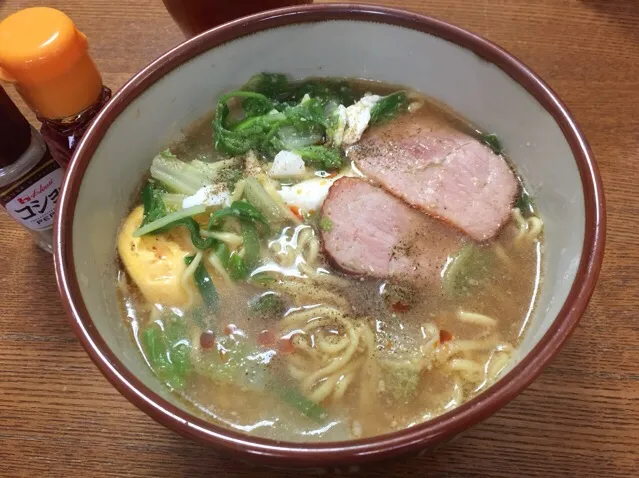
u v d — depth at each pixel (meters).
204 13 0.32
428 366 0.24
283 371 0.24
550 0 0.37
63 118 0.27
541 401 0.25
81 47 0.26
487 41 0.26
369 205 0.28
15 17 0.25
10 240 0.30
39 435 0.25
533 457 0.24
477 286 0.26
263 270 0.27
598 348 0.26
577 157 0.23
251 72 0.30
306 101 0.30
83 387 0.26
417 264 0.26
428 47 0.28
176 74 0.27
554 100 0.25
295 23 0.28
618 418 0.25
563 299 0.21
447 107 0.30
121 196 0.27
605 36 0.35
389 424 0.23
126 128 0.26
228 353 0.25
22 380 0.27
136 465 0.25
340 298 0.26
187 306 0.26
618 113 0.32
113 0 0.38
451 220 0.27
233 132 0.30
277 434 0.23
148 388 0.19
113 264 0.26
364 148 0.30
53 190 0.28
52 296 0.29
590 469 0.24
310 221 0.28
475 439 0.25
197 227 0.27
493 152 0.29
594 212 0.22
